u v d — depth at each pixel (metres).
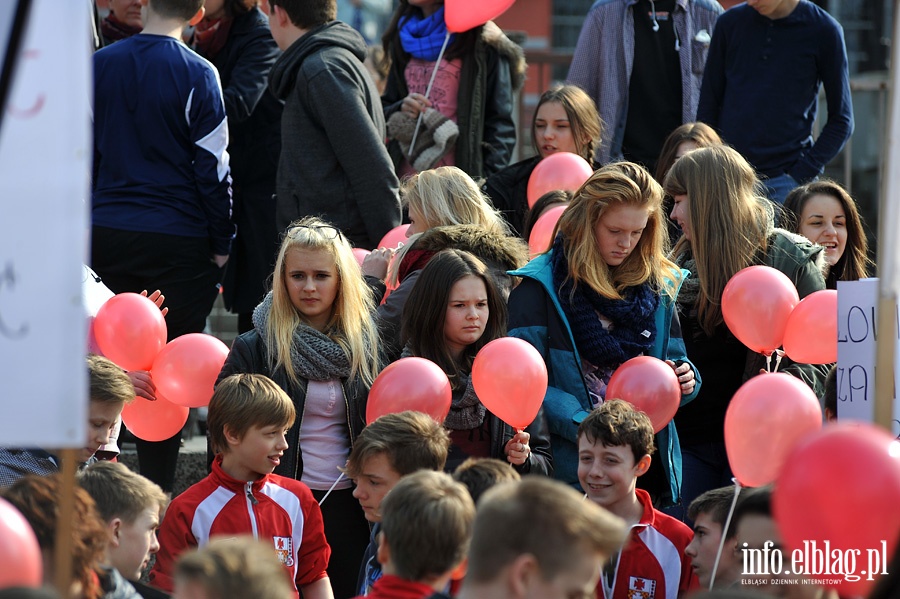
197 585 9.33
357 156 21.19
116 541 12.79
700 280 17.64
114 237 20.97
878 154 32.53
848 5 48.06
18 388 9.48
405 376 15.22
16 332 9.49
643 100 25.97
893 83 10.63
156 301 18.72
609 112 25.81
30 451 15.39
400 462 13.74
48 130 9.59
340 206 21.56
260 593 9.35
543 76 33.50
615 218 16.33
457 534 11.08
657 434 16.66
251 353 16.56
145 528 12.98
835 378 14.12
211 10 24.34
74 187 9.58
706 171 17.67
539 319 16.66
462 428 16.23
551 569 9.41
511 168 23.77
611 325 16.83
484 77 24.53
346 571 16.38
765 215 17.92
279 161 22.08
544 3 64.00
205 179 21.31
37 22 9.60
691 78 25.88
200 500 14.91
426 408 15.10
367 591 13.94
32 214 9.55
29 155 9.57
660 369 15.71
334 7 22.36
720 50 24.94
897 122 10.61
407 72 25.05
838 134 24.41
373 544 14.06
